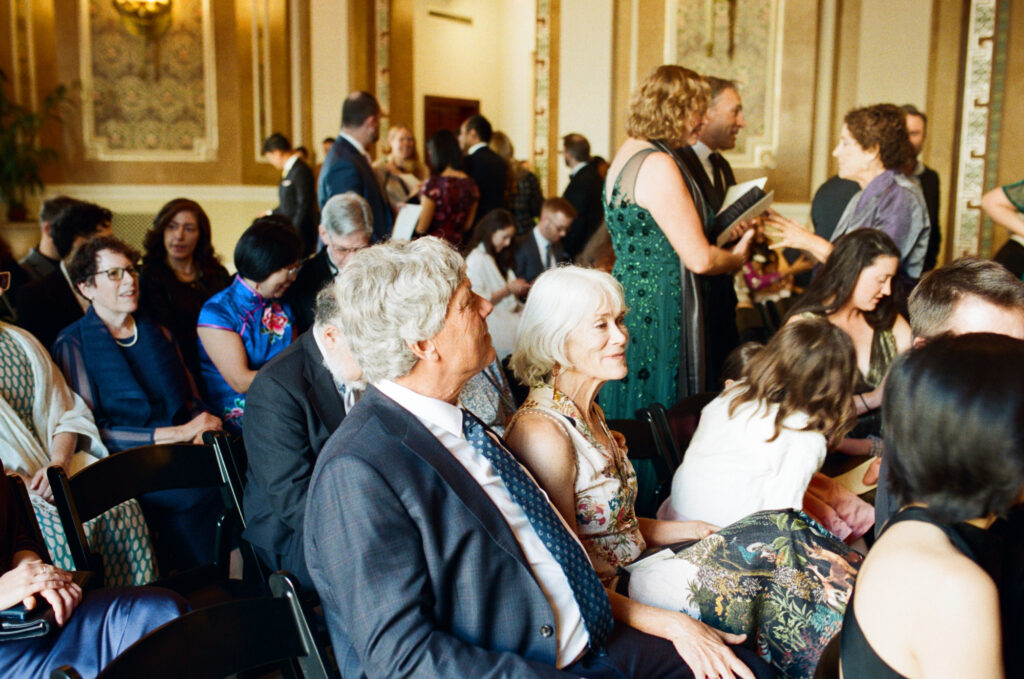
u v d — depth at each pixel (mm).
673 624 1657
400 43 9734
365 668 1337
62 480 1963
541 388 1830
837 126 6613
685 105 2654
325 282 3139
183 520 2631
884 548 1062
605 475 1821
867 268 2701
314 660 1413
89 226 3393
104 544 2373
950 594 975
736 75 6664
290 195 6602
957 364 1015
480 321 1486
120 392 2752
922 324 1807
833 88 6566
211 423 2754
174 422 2826
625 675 1537
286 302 2998
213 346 2783
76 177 8812
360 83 9453
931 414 1014
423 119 11266
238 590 2207
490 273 4352
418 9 10977
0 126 8461
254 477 2197
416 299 1403
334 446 1418
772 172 6711
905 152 3289
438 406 1472
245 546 2266
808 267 4418
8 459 2473
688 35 6660
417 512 1362
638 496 2723
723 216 2799
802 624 1773
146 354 2820
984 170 6336
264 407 2111
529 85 11859
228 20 8727
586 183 5941
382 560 1326
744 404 2125
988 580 975
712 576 1806
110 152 8828
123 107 8781
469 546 1399
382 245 1493
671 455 2451
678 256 2740
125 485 2121
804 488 2051
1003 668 1013
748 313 4215
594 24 6809
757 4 6551
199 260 3525
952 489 1010
